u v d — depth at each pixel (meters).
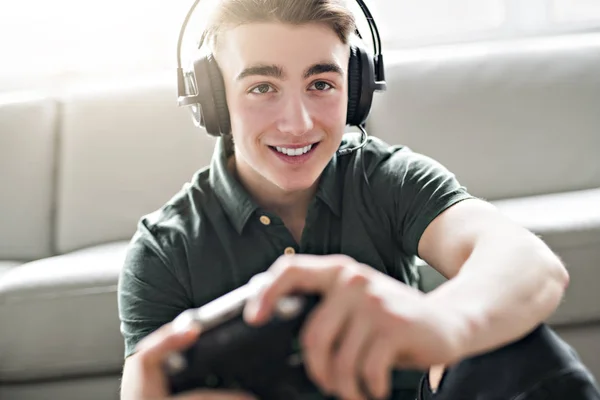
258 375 0.43
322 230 1.01
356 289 0.42
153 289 0.98
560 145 1.88
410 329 0.42
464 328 0.53
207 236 1.00
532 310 0.65
